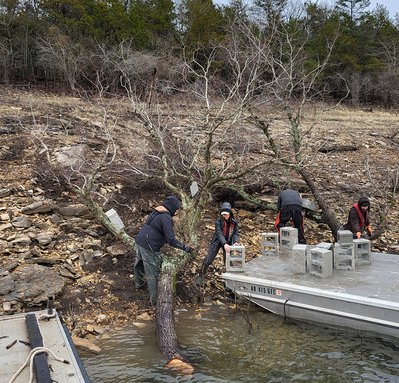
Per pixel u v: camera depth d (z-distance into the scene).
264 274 6.65
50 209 8.41
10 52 27.20
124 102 15.66
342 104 30.91
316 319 6.05
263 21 11.71
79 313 6.28
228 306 6.81
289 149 13.35
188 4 33.94
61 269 6.96
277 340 5.80
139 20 32.16
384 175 12.54
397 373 5.06
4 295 6.15
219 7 32.59
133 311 6.50
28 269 6.66
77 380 3.34
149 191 9.77
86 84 25.08
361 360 5.32
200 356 5.44
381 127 20.44
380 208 10.35
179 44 26.45
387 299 5.57
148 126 9.66
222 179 7.76
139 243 6.53
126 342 5.75
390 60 38.88
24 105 16.94
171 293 6.28
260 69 11.13
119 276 7.13
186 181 9.91
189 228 7.59
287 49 13.23
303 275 6.57
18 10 30.25
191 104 12.47
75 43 26.95
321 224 9.66
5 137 11.99
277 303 6.31
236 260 6.84
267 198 10.04
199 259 7.86
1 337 3.94
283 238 7.84
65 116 14.93
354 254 6.88
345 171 12.82
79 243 7.70
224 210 7.14
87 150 11.16
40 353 3.53
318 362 5.29
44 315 4.32
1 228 7.70
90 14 31.00
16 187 9.14
